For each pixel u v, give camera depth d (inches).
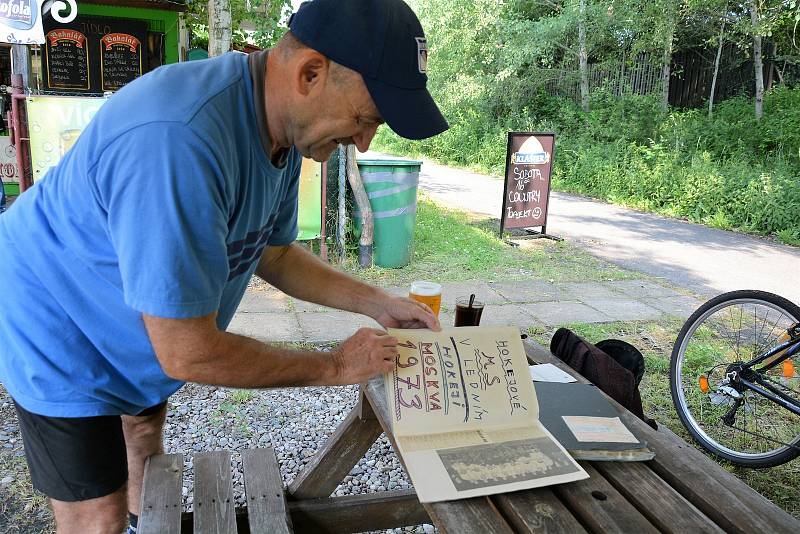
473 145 664.4
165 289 45.9
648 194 436.5
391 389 60.4
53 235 54.1
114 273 52.9
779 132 450.0
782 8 473.7
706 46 604.7
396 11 48.1
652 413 139.7
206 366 50.0
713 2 499.5
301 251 76.1
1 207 179.5
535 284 233.3
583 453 57.3
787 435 129.0
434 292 80.0
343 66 47.2
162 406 77.2
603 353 81.4
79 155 50.0
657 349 173.3
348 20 46.6
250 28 360.5
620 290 231.1
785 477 120.4
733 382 124.7
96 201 49.2
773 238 346.3
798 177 391.9
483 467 53.6
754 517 51.1
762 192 363.9
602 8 569.0
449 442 57.0
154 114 46.0
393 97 47.5
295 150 62.6
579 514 50.4
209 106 47.7
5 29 214.7
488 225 337.7
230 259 56.9
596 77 634.8
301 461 115.4
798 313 117.8
